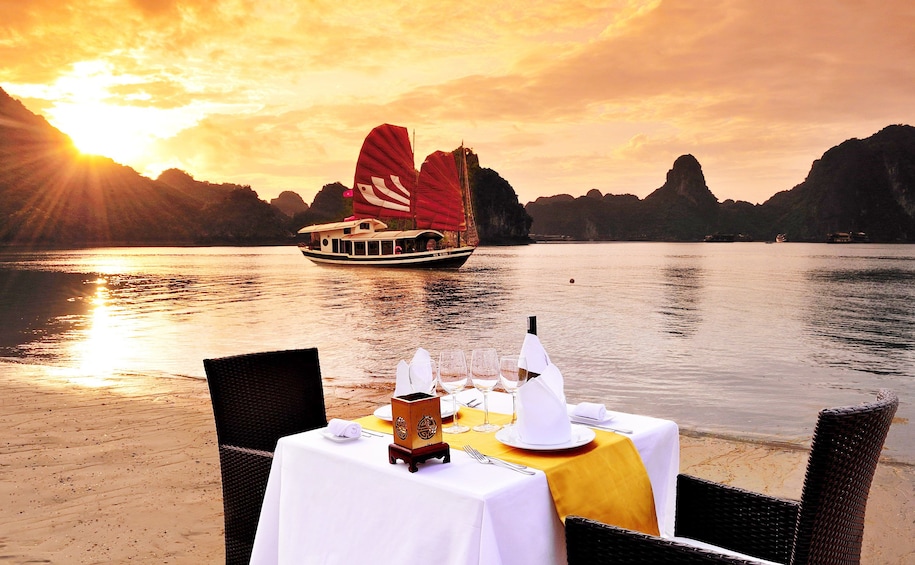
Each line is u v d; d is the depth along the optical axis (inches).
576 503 63.0
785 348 447.2
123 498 130.3
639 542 52.3
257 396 100.3
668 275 1621.6
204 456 157.0
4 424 186.4
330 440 75.0
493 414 86.7
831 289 1141.1
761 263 2484.0
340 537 68.4
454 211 2151.8
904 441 185.6
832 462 53.2
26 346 474.9
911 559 106.3
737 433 200.2
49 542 110.5
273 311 756.0
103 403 214.7
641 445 74.7
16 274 1807.3
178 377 276.5
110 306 830.5
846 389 299.7
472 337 519.8
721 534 75.2
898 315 701.9
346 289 1145.4
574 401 259.6
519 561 58.9
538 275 1616.6
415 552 60.5
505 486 58.3
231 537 90.1
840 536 57.2
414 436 63.1
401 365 83.7
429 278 1482.5
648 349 434.3
